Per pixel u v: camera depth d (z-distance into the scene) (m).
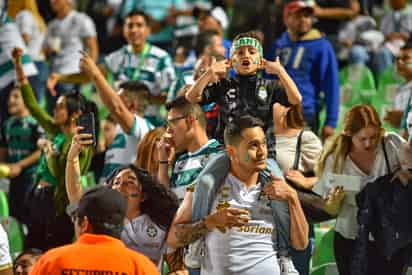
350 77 33.84
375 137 20.38
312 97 27.47
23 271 20.73
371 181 20.42
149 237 18.86
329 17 34.84
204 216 17.78
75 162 19.48
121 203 15.83
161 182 20.25
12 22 33.28
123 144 23.97
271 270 17.80
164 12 39.84
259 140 17.62
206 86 20.36
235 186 17.86
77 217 15.89
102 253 15.56
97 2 41.50
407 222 19.95
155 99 27.83
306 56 27.48
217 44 28.09
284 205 17.80
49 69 35.22
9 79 32.56
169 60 28.80
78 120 19.61
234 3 36.16
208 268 18.02
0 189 27.98
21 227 24.14
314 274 21.86
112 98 23.72
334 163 20.61
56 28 35.41
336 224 20.83
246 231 17.78
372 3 39.19
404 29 37.62
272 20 35.62
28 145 28.97
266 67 20.17
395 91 31.88
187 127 20.05
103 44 40.94
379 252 20.11
